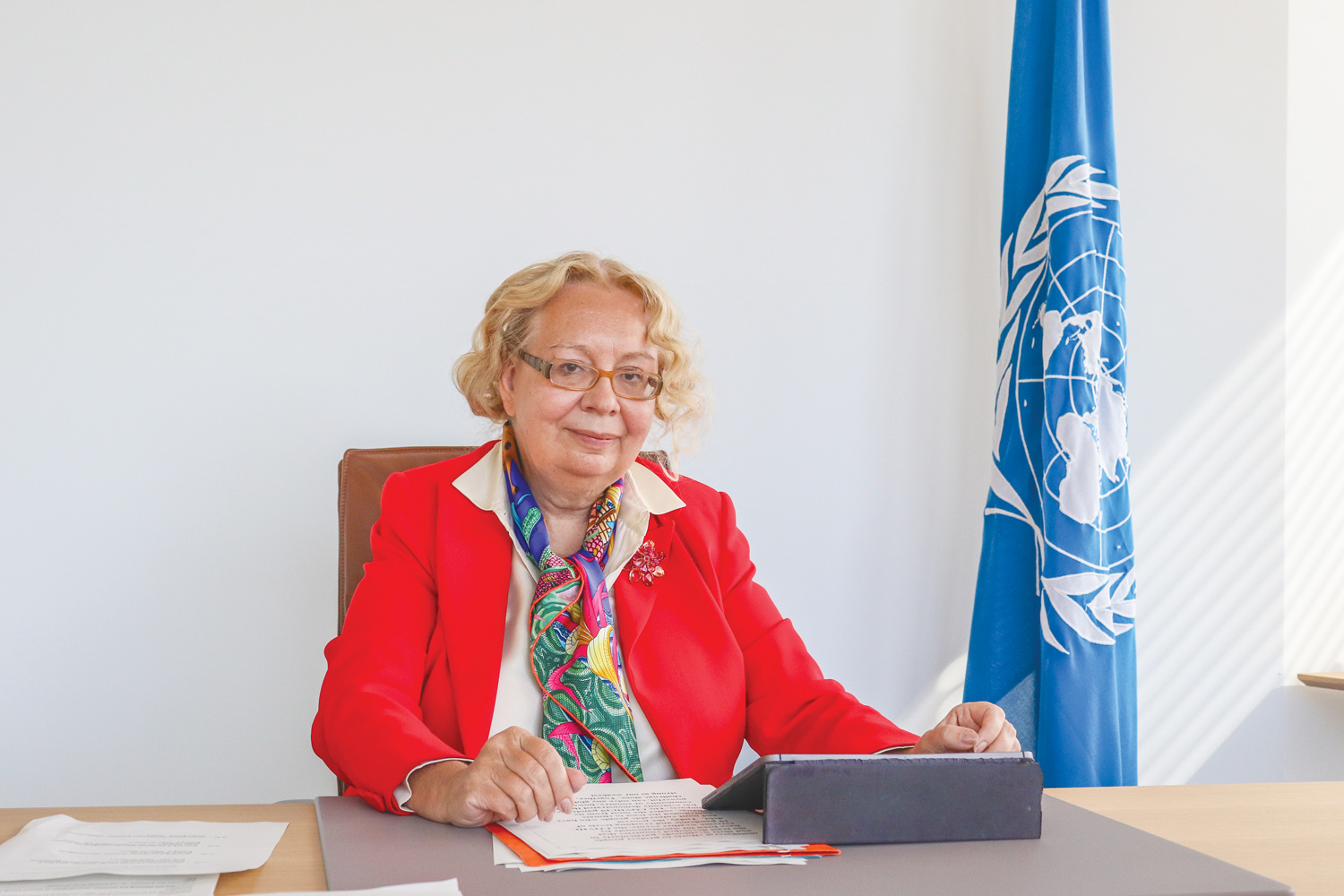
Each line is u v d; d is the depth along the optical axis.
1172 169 2.45
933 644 2.30
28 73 1.94
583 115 2.18
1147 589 2.39
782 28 2.28
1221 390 2.45
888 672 2.28
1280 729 2.43
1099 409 2.09
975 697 2.12
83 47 1.96
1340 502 2.49
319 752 1.09
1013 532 2.12
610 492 1.32
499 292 1.31
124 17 1.98
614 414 1.25
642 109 2.20
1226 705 2.41
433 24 2.11
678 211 2.21
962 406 2.34
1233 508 2.44
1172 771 2.38
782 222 2.26
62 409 1.94
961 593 2.32
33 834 0.79
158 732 1.96
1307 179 2.50
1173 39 2.45
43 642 1.92
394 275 2.08
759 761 0.80
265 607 2.01
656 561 1.30
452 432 2.10
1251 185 2.48
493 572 1.23
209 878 0.69
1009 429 2.14
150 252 1.98
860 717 1.14
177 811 0.92
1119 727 2.07
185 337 1.99
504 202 2.13
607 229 2.18
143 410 1.97
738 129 2.25
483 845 0.78
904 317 2.32
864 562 2.27
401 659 1.14
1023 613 2.11
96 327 1.95
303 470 2.04
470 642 1.18
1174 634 2.39
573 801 0.86
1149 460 2.41
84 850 0.75
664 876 0.70
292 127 2.05
